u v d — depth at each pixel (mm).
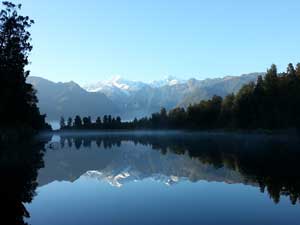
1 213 21125
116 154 68812
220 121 179250
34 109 117375
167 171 40938
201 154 61594
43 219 19750
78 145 105188
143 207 22484
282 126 134125
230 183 30766
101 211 21500
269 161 45406
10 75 67625
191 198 25062
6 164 45656
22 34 69062
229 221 18984
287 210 21047
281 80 147375
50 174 38781
